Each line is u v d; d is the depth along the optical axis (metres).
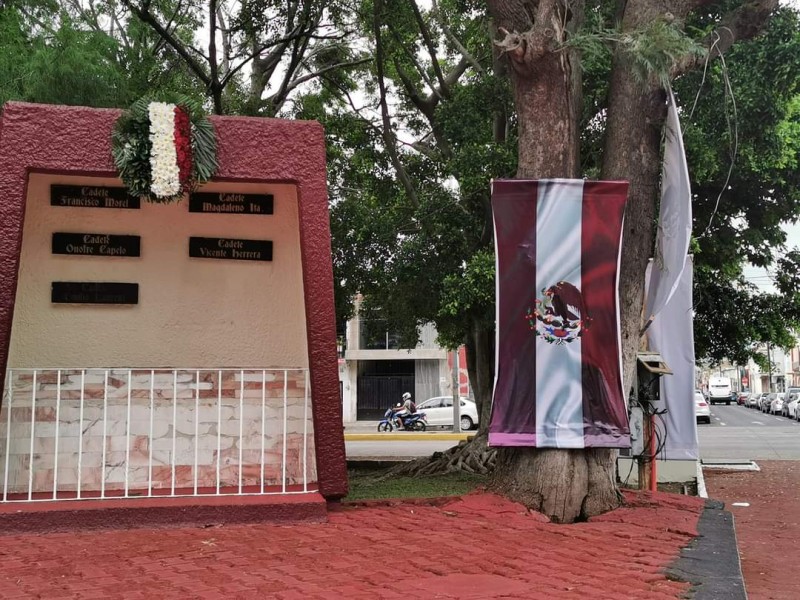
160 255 7.50
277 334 7.64
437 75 12.80
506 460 7.44
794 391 40.12
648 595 4.32
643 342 11.42
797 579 6.31
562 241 7.20
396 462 14.97
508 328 7.22
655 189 7.99
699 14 10.29
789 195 12.19
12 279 6.08
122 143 6.22
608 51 7.57
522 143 7.84
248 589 4.34
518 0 7.99
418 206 11.64
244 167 6.60
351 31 13.63
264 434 7.30
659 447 10.42
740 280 13.95
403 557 5.20
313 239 6.73
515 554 5.36
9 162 6.17
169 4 12.79
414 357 36.59
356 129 13.25
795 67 10.34
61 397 6.97
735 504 10.66
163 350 7.42
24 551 5.23
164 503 6.12
